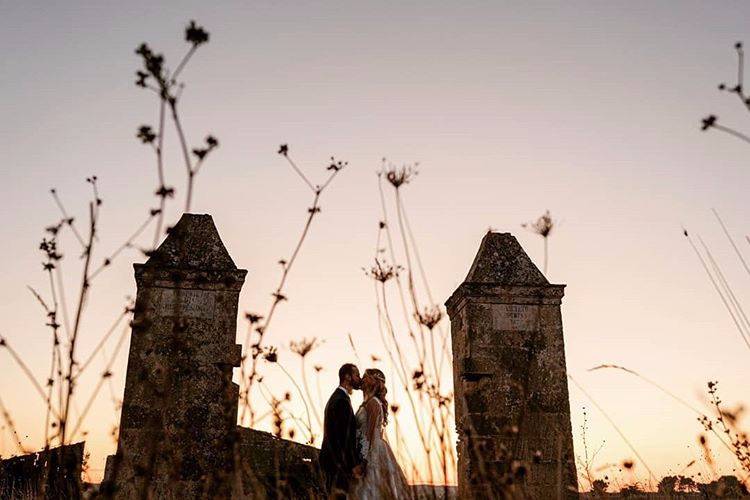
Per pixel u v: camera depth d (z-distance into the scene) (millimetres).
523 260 8047
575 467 6941
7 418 3117
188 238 7414
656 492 4488
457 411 7625
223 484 4539
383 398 6367
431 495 4039
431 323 3709
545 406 7324
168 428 6562
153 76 2516
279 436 4254
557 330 7668
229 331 7070
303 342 4102
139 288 7117
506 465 3934
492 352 7512
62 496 4344
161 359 6852
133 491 6090
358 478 5703
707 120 2969
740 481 4199
